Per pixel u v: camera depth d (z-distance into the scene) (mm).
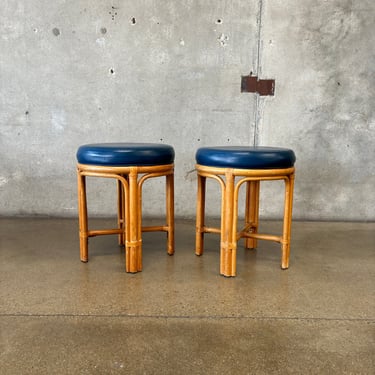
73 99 2875
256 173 1856
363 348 1336
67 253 2256
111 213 3020
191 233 2695
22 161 2945
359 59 2840
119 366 1228
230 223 1900
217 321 1502
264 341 1370
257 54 2838
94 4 2758
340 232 2754
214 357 1277
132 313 1555
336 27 2805
